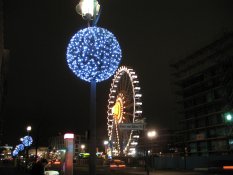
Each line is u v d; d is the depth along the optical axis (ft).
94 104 40.16
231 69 91.20
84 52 38.42
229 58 91.86
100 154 364.38
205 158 189.06
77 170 201.67
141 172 165.58
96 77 39.34
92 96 40.16
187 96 307.58
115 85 253.65
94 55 38.22
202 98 284.61
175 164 205.05
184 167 195.42
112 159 258.98
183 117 308.81
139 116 212.02
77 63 39.09
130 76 223.10
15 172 140.15
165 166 203.82
